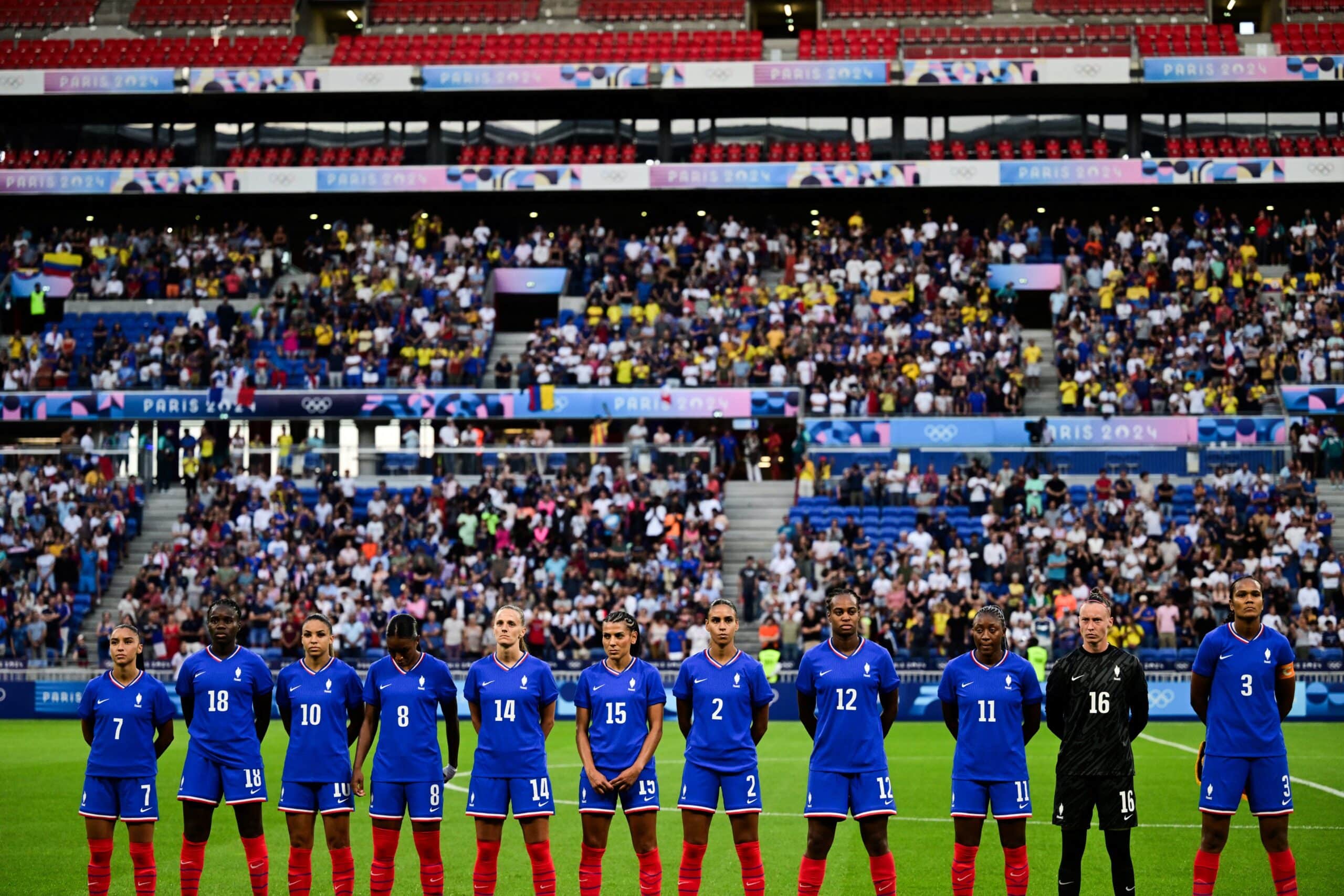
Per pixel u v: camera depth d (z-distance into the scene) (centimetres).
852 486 3778
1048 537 3525
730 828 1803
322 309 4616
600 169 4925
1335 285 4469
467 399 4222
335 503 3831
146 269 4869
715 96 5119
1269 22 5359
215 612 1264
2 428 4559
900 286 4609
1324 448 3816
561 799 2056
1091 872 1468
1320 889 1368
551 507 3697
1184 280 4594
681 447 3884
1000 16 5381
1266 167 4788
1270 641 1209
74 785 2166
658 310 4553
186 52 5206
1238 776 1198
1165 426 3903
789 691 3269
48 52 5181
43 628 3447
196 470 4000
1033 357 4319
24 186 4981
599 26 5447
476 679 1245
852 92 5041
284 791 1245
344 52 5191
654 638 3325
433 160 5231
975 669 1213
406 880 1457
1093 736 1170
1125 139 5094
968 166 4850
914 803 1980
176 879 1458
